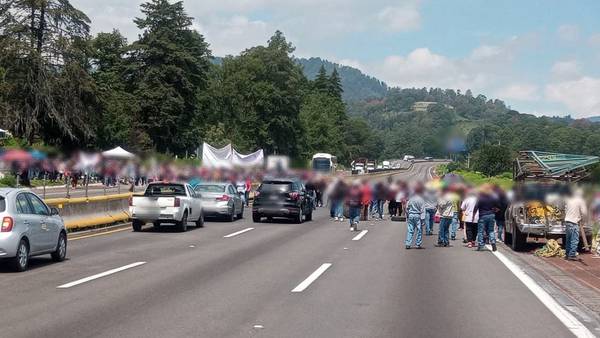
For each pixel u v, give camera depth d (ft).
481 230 66.33
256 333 28.94
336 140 438.81
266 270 49.14
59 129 194.49
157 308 34.37
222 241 70.64
